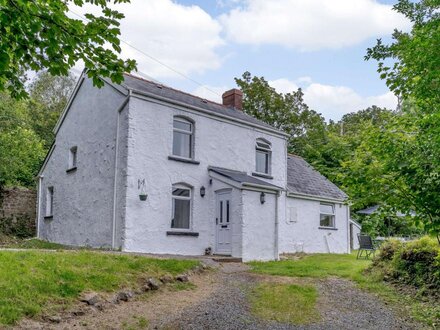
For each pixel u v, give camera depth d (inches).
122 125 520.1
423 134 237.5
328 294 351.9
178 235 536.7
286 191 693.9
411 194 243.8
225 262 496.4
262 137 682.2
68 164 643.5
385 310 318.7
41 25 188.7
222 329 258.4
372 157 254.4
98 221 540.4
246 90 1333.7
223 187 565.9
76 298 272.4
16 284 264.2
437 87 222.1
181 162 554.3
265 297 332.8
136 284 321.1
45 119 1240.2
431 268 367.9
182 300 312.0
